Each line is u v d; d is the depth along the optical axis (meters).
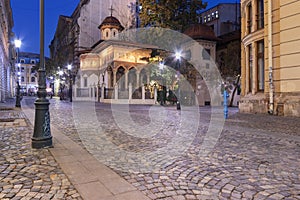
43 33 5.30
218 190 3.02
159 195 2.86
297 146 5.46
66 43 58.59
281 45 12.65
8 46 42.97
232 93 25.75
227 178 3.44
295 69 12.02
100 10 48.06
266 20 13.65
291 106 12.04
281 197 2.82
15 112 13.95
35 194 2.86
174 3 25.19
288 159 4.39
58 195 2.84
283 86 12.57
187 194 2.89
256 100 14.34
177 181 3.32
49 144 5.25
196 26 29.02
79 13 48.31
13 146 5.29
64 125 8.82
